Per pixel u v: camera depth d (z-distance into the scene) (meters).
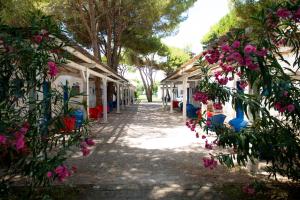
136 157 7.66
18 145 3.19
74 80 15.42
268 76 3.71
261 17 3.92
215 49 4.24
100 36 23.45
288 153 4.05
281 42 4.19
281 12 3.72
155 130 12.64
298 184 5.32
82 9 18.19
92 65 10.13
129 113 21.77
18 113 3.79
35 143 3.89
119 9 20.03
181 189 5.22
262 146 4.12
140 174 6.12
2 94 3.87
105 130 12.62
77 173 6.16
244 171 6.20
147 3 18.50
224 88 4.55
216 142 4.80
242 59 3.62
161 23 21.84
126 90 33.47
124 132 12.06
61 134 4.15
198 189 5.21
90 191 5.11
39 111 3.99
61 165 3.69
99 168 6.57
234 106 4.28
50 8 14.75
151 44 24.14
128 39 23.22
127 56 38.38
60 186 5.29
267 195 4.86
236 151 4.41
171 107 22.44
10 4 8.51
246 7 11.77
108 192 5.07
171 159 7.42
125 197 4.86
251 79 3.76
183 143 9.62
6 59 3.80
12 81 3.95
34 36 4.04
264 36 3.96
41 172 3.61
